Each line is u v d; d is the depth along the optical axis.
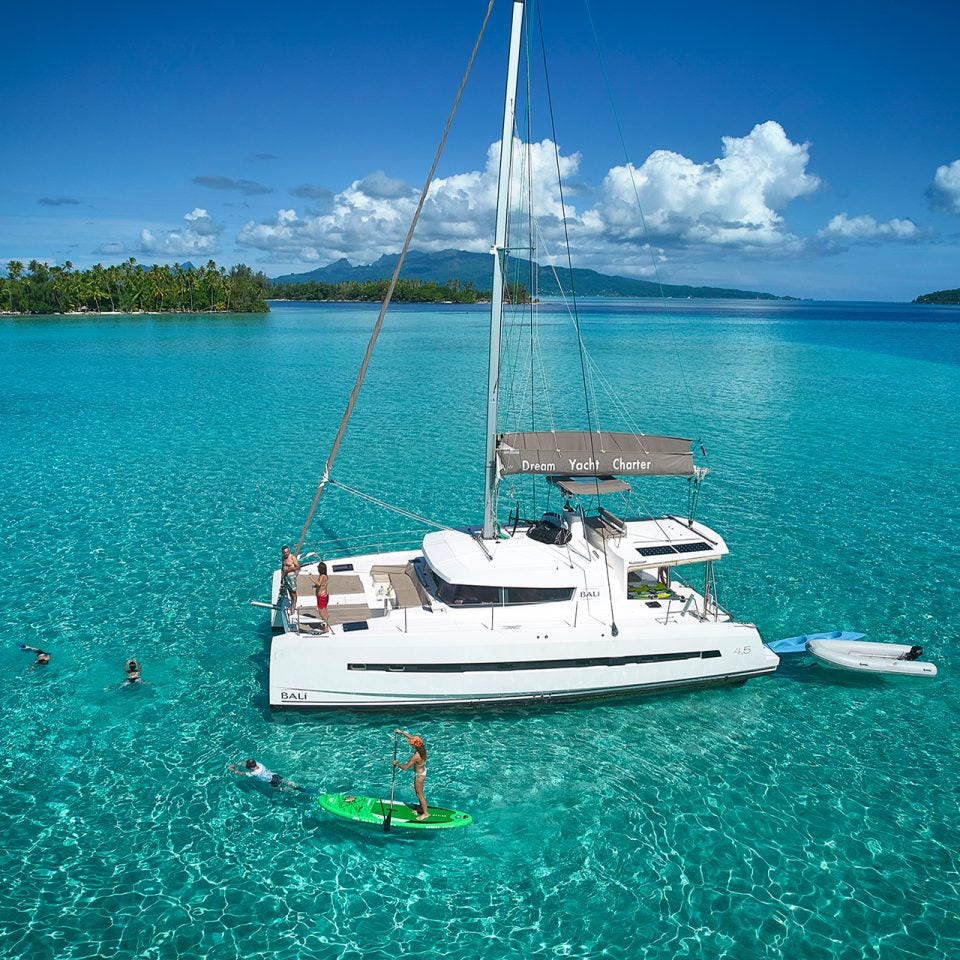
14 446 33.22
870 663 15.20
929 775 12.60
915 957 9.12
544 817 11.50
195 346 78.44
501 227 13.46
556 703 14.30
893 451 33.94
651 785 12.27
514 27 12.24
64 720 13.55
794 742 13.48
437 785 12.15
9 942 9.05
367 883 10.18
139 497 25.95
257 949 9.08
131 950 8.99
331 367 61.34
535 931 9.47
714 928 9.52
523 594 14.30
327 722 13.69
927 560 21.25
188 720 13.65
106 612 17.56
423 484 27.89
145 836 10.89
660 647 14.17
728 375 59.25
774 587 19.48
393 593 14.82
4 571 19.67
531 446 15.16
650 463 14.95
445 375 56.94
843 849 10.90
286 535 22.56
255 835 10.98
